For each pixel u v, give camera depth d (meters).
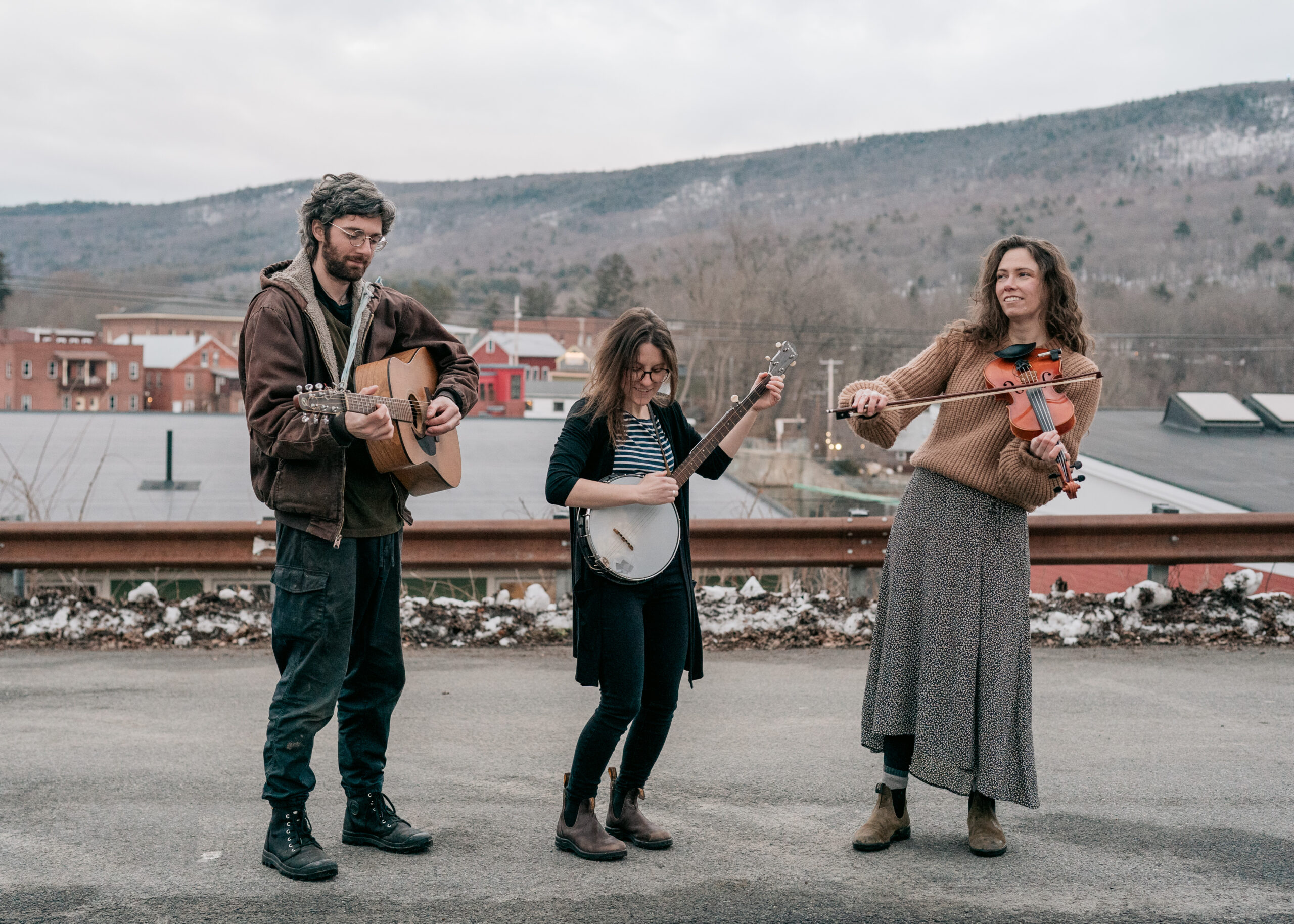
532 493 19.27
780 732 5.02
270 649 6.47
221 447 23.69
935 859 3.61
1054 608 7.26
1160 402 74.81
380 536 3.60
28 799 4.02
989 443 3.68
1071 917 3.18
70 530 6.78
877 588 7.53
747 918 3.14
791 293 74.69
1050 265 3.69
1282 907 3.27
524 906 3.20
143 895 3.23
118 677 5.80
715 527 7.19
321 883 3.34
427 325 3.88
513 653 6.52
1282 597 7.62
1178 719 5.29
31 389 96.19
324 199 3.45
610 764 4.59
